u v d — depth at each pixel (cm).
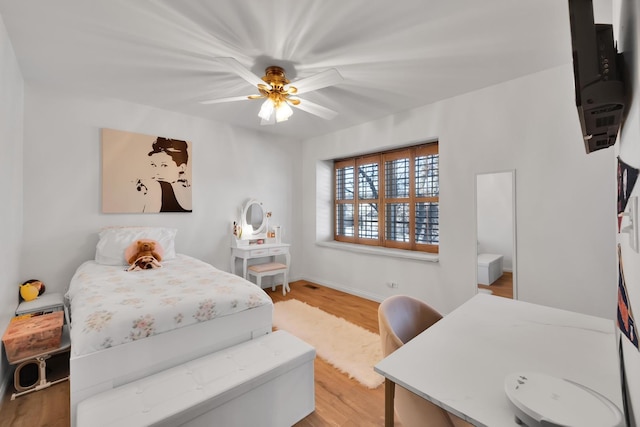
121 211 307
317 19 173
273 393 155
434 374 90
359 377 206
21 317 216
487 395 80
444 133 302
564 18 173
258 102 312
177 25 180
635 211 63
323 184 465
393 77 250
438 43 199
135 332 152
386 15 169
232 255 394
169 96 295
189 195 354
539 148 242
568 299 229
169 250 304
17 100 230
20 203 247
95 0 158
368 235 422
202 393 134
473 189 281
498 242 266
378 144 367
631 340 68
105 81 260
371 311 337
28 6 162
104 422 116
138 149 317
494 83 262
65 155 278
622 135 81
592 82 70
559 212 233
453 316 137
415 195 364
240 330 191
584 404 68
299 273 478
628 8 68
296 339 187
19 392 187
